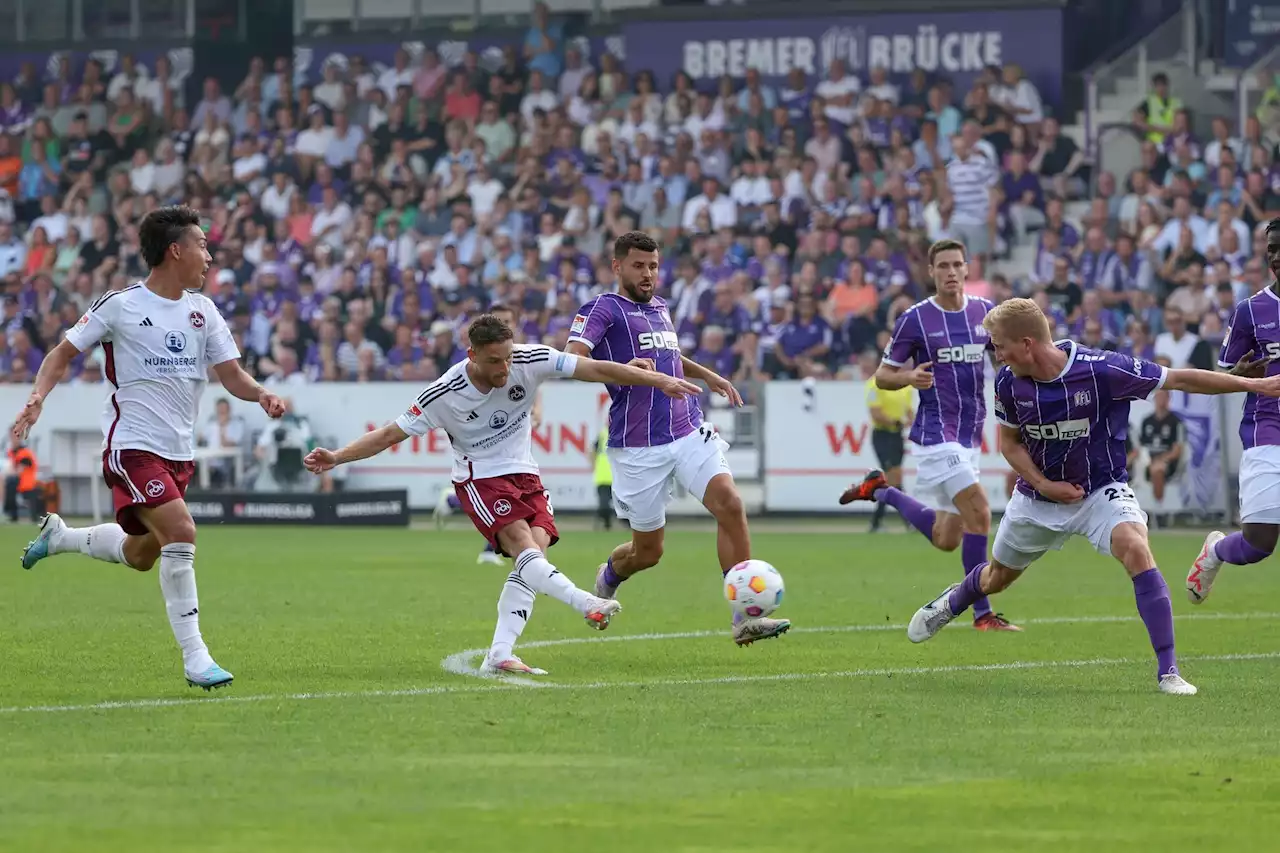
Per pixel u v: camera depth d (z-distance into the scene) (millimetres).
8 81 112750
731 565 32875
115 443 27203
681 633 36156
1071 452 28047
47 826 17500
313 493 82125
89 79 110812
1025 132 91500
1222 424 75188
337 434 85875
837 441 80750
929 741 22422
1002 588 30578
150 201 104438
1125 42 95875
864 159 91688
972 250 88750
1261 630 36625
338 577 51250
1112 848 16844
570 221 95500
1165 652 27234
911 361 39656
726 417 82500
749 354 85062
